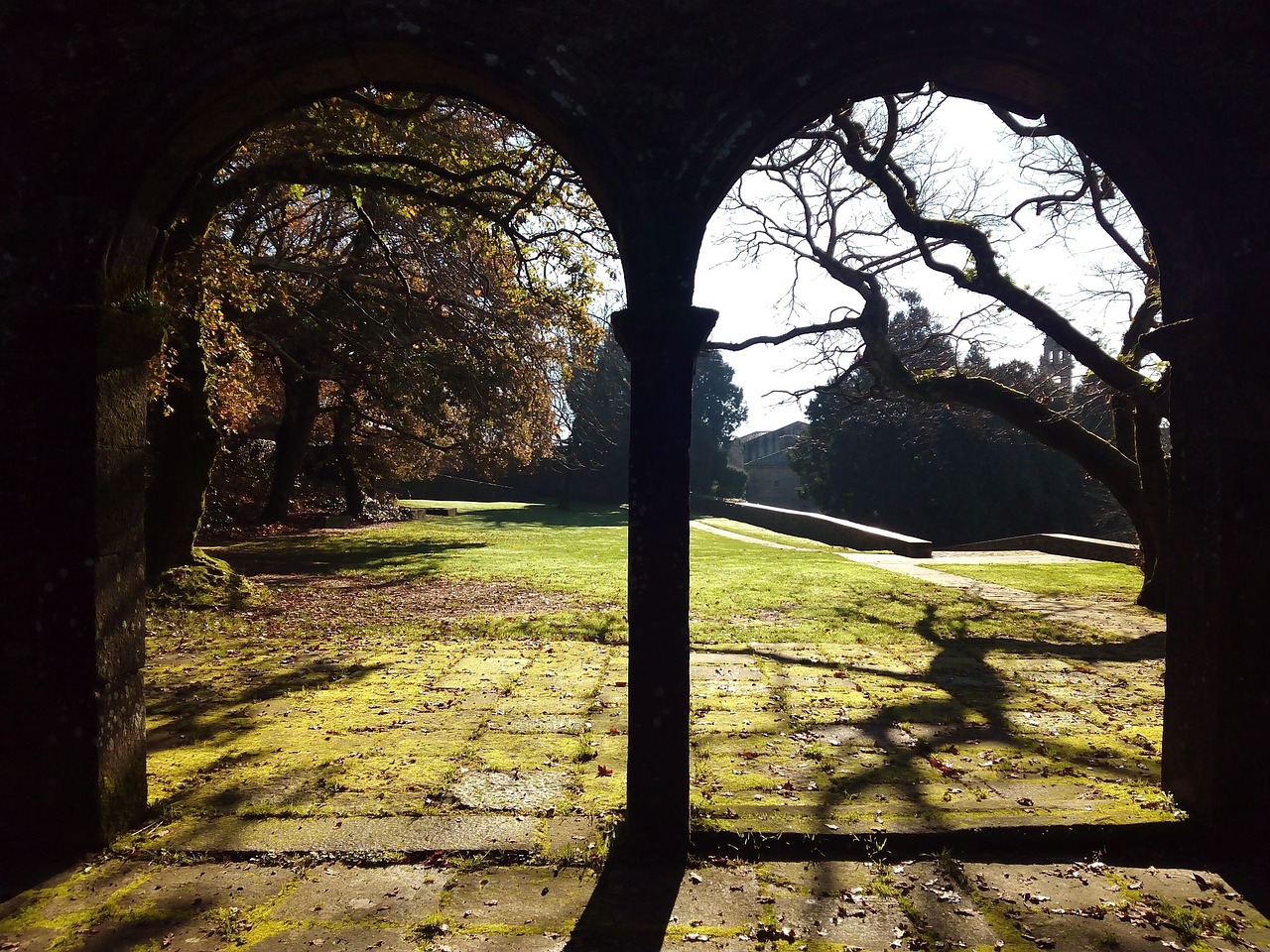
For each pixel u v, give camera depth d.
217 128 3.52
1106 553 15.73
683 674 3.19
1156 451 9.32
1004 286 8.91
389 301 16.27
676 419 3.21
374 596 10.38
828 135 9.93
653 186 3.26
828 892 2.91
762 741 4.42
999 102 3.78
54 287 3.24
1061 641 7.70
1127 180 3.66
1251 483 3.32
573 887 2.93
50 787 3.19
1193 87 3.38
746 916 2.75
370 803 3.55
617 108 3.27
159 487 9.17
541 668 6.12
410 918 2.71
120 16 3.25
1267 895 2.96
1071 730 4.69
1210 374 3.38
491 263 13.28
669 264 3.24
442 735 4.49
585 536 20.53
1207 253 3.39
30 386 3.22
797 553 16.42
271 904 2.80
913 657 6.73
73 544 3.20
